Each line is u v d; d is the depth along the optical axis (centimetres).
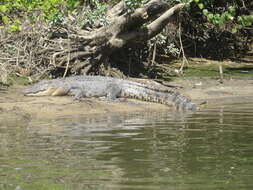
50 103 1917
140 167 973
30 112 1777
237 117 1642
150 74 2705
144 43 2766
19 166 990
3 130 1426
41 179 896
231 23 3575
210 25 3647
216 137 1281
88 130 1404
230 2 3494
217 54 3569
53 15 2373
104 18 2467
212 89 2397
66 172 941
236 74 2898
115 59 2673
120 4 2548
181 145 1178
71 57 2442
